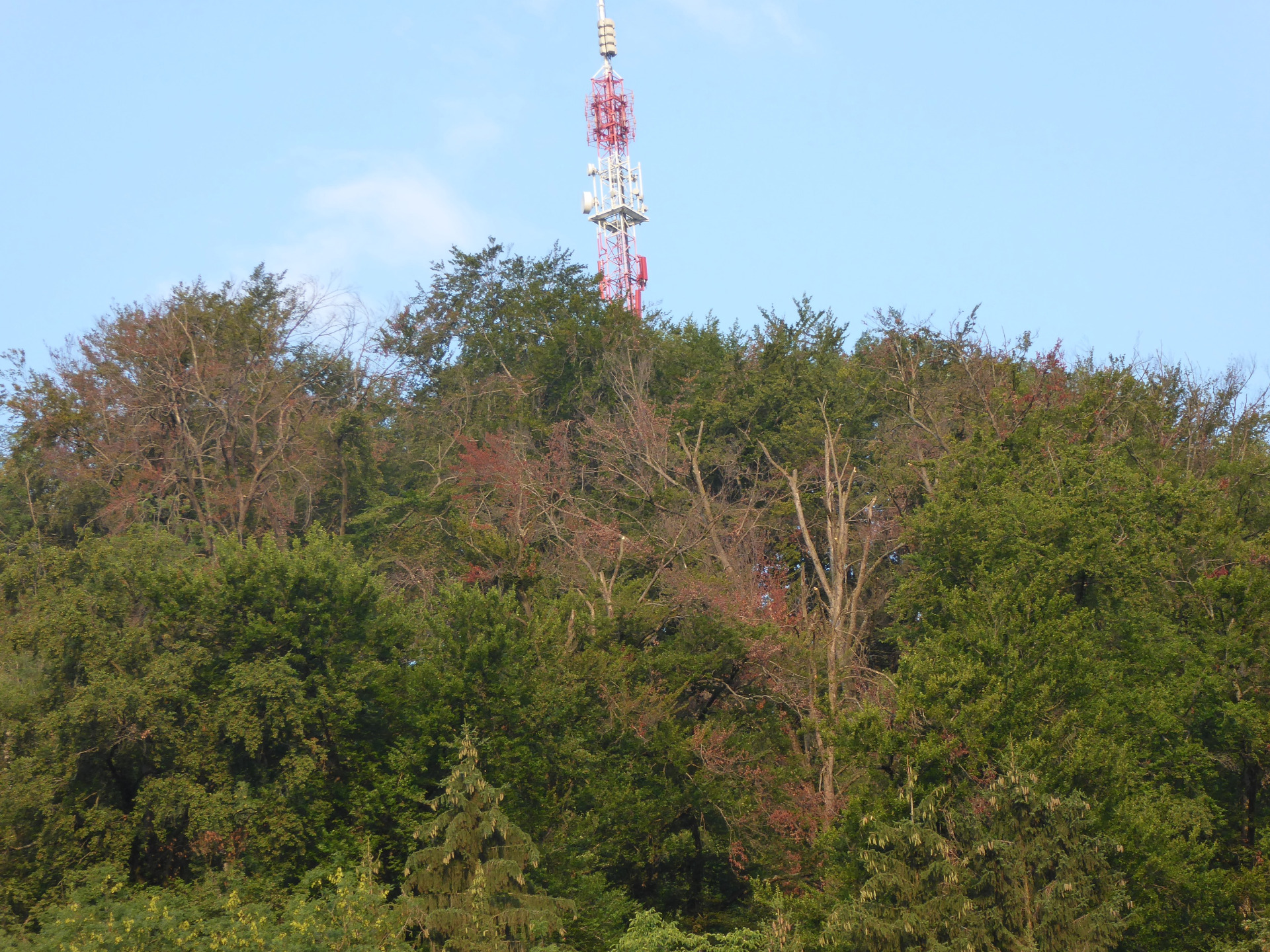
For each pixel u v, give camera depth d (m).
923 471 119.44
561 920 72.56
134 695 81.31
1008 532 92.81
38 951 65.00
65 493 135.88
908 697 72.88
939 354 135.38
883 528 119.19
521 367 166.00
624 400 147.00
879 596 122.19
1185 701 79.38
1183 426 130.00
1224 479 111.25
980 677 73.50
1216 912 68.25
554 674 89.69
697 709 105.69
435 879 70.12
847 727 73.44
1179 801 73.56
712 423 144.12
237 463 142.38
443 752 82.38
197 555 105.31
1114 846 64.38
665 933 72.44
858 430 142.75
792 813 89.38
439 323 174.25
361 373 152.62
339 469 144.50
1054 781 67.75
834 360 154.25
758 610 109.06
